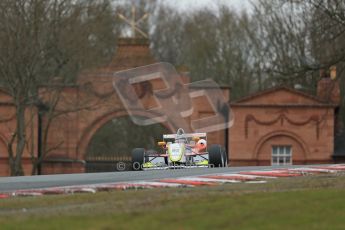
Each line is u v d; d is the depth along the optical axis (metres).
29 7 119.50
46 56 124.25
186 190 42.03
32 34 119.81
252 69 197.75
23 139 121.00
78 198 39.97
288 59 168.75
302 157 129.75
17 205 38.06
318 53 125.69
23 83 119.75
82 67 128.62
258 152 129.50
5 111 130.88
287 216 30.95
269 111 129.62
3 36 118.81
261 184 45.19
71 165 132.62
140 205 34.97
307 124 129.50
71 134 132.75
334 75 131.38
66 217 30.92
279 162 129.88
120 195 40.44
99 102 128.38
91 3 130.50
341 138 132.12
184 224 29.00
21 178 54.78
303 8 157.75
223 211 32.03
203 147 65.25
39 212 33.84
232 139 129.50
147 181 48.78
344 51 120.69
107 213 31.98
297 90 129.50
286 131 129.62
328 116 129.50
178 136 64.75
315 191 39.09
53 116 124.25
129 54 131.25
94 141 192.38
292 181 46.78
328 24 118.75
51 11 121.88
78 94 129.75
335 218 30.69
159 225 28.70
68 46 123.69
